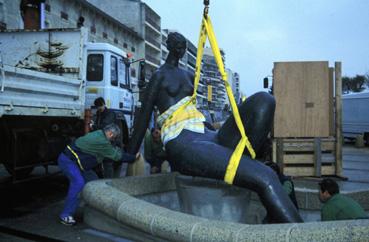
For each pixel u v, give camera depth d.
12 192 8.04
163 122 5.15
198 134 4.86
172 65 5.33
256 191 4.29
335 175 10.24
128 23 52.28
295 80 9.98
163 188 6.62
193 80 5.42
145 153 8.80
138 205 4.38
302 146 9.99
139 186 6.23
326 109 9.97
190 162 4.59
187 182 4.86
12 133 6.81
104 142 5.71
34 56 8.73
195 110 5.11
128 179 6.08
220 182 4.74
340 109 10.05
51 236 5.05
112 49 10.73
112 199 4.75
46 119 7.61
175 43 5.28
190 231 3.60
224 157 4.41
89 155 5.76
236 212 4.60
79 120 8.42
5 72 5.79
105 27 38.94
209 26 4.78
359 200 5.76
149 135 8.69
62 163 5.75
